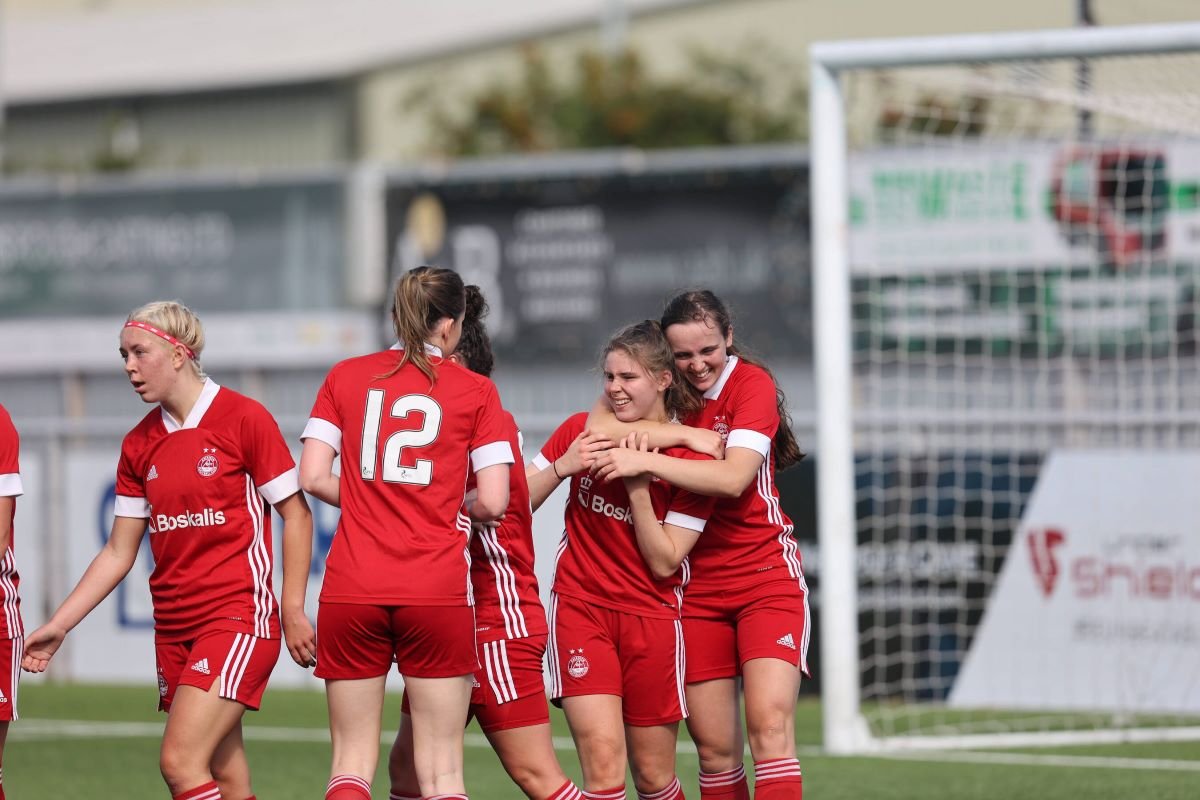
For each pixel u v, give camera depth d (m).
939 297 44.69
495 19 91.06
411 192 56.50
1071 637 33.56
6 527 18.30
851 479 29.16
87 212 59.41
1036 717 33.12
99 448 39.56
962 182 44.50
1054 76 31.25
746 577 18.56
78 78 93.38
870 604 34.78
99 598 18.75
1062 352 43.84
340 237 57.31
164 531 18.09
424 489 16.98
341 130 89.81
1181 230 42.62
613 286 54.62
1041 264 44.03
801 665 18.42
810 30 85.50
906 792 25.33
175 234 58.75
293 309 57.75
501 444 17.38
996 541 34.22
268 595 18.22
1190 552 32.72
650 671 18.11
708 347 18.52
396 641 17.08
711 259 53.84
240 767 18.59
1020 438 34.59
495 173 55.78
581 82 85.38
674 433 18.12
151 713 35.19
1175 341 40.56
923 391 44.75
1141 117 30.67
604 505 18.22
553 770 18.23
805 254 52.97
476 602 18.03
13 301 60.03
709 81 85.12
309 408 49.97
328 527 36.94
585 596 18.17
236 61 92.12
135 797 26.12
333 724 17.27
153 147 89.81
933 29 74.38
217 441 18.02
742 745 19.08
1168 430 34.12
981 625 34.25
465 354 18.86
